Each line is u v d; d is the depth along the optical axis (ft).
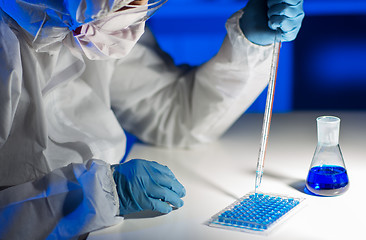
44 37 4.42
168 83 6.19
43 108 4.75
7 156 4.79
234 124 6.63
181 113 6.05
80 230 3.94
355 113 6.85
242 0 11.57
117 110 6.21
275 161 5.21
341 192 4.30
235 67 5.59
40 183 4.17
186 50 11.93
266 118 4.44
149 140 6.14
